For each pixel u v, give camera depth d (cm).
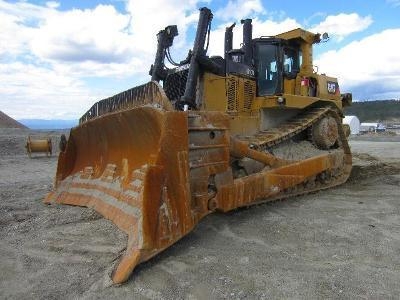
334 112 869
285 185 639
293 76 831
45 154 1923
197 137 482
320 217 587
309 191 750
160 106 450
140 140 517
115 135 584
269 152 674
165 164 423
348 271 390
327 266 403
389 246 459
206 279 376
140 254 390
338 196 738
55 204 671
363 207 649
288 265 407
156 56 747
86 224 533
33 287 368
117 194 540
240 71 727
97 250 445
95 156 664
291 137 773
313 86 872
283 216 594
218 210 536
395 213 607
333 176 841
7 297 351
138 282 373
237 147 568
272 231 519
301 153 759
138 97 520
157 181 413
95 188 615
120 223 488
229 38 810
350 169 891
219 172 510
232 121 685
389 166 1082
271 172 608
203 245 466
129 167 539
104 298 345
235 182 538
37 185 935
